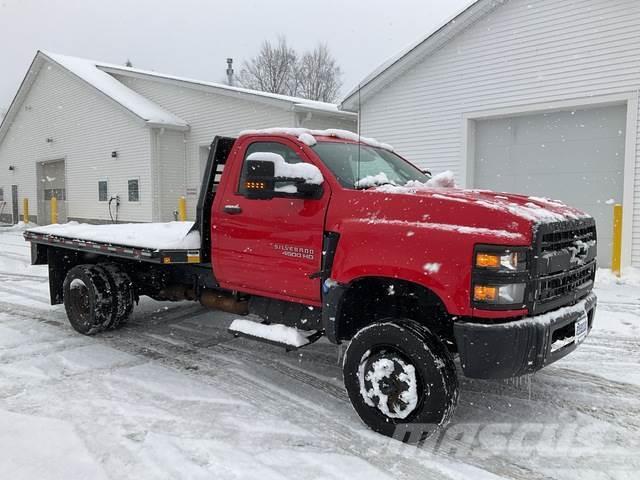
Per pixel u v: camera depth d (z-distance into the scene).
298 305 4.39
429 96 12.65
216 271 4.79
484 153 12.11
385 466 3.17
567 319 3.52
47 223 25.77
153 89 20.53
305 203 4.11
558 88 10.64
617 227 9.27
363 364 3.64
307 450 3.35
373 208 3.74
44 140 24.62
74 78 22.08
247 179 3.92
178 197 19.66
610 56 9.92
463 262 3.24
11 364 4.96
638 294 7.93
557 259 3.47
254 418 3.81
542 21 10.71
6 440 3.42
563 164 10.95
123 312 5.99
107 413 3.86
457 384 3.43
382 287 3.97
